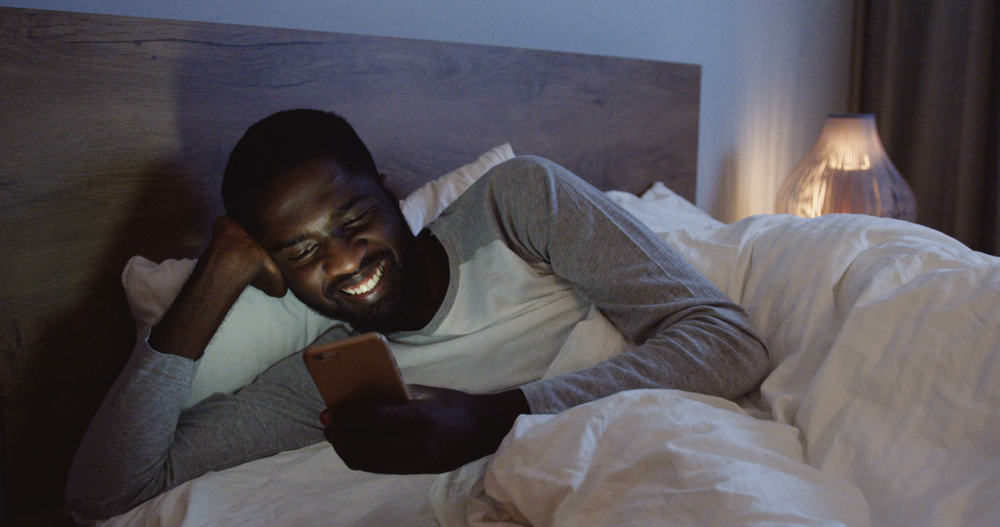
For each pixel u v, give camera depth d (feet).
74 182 3.37
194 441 3.01
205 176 3.80
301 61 4.08
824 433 2.44
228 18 4.24
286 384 3.27
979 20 7.50
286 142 2.86
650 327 2.98
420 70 4.63
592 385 2.64
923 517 1.98
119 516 2.89
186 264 3.49
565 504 2.11
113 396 2.82
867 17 8.75
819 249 3.22
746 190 8.18
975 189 7.86
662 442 2.19
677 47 7.05
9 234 3.22
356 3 4.76
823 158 6.94
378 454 2.21
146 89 3.54
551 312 3.34
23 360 3.33
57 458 3.49
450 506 2.50
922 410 2.31
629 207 5.42
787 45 8.20
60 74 3.27
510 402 2.54
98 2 3.78
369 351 2.08
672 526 1.91
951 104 8.00
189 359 2.87
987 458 2.09
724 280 3.53
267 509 2.70
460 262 3.30
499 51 5.05
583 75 5.65
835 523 1.81
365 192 2.95
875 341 2.51
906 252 2.96
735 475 1.96
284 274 2.97
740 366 2.77
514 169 3.24
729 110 7.73
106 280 3.53
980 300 2.38
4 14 3.10
